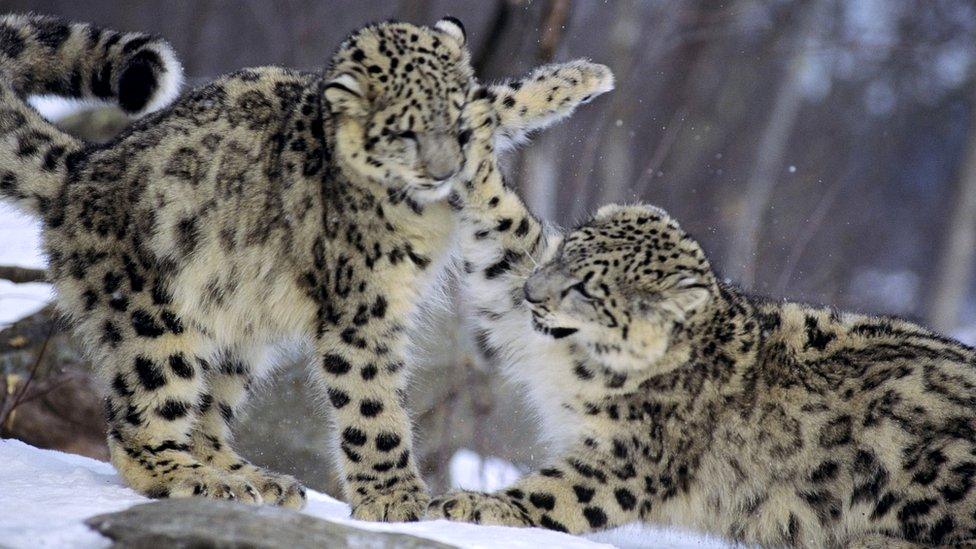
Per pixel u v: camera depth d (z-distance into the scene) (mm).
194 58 31672
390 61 12086
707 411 11914
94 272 11656
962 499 11164
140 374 11570
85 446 15031
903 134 39969
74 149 12281
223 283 11961
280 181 12039
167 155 11883
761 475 11844
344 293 12000
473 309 13250
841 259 30141
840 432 11656
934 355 11891
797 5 36281
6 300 15336
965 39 39719
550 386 12477
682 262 12117
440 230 12367
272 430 15922
